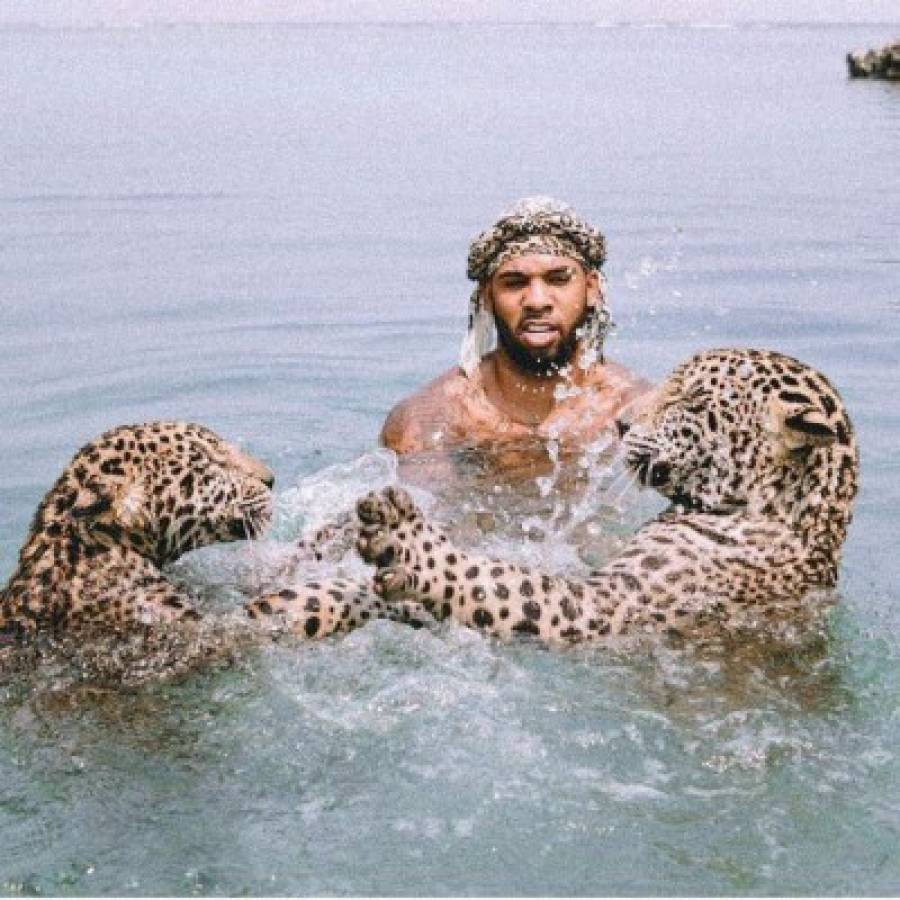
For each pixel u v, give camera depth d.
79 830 1.64
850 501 2.15
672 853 1.60
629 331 3.75
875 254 4.65
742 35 45.06
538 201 2.59
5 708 1.87
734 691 1.92
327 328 3.84
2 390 3.32
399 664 1.94
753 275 4.37
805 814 1.66
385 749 1.77
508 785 1.70
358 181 6.37
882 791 1.71
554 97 11.23
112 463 2.05
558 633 2.00
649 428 2.19
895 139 7.66
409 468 2.59
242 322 3.90
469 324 2.70
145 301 4.12
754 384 2.16
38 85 13.05
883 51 13.41
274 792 1.70
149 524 2.06
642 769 1.74
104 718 1.85
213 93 11.91
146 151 7.45
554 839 1.62
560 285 2.58
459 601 1.97
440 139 8.00
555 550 2.28
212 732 1.81
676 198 5.80
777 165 6.74
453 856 1.59
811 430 2.07
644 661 1.98
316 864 1.58
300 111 9.96
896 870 1.58
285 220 5.41
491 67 17.11
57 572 2.02
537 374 2.65
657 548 2.12
